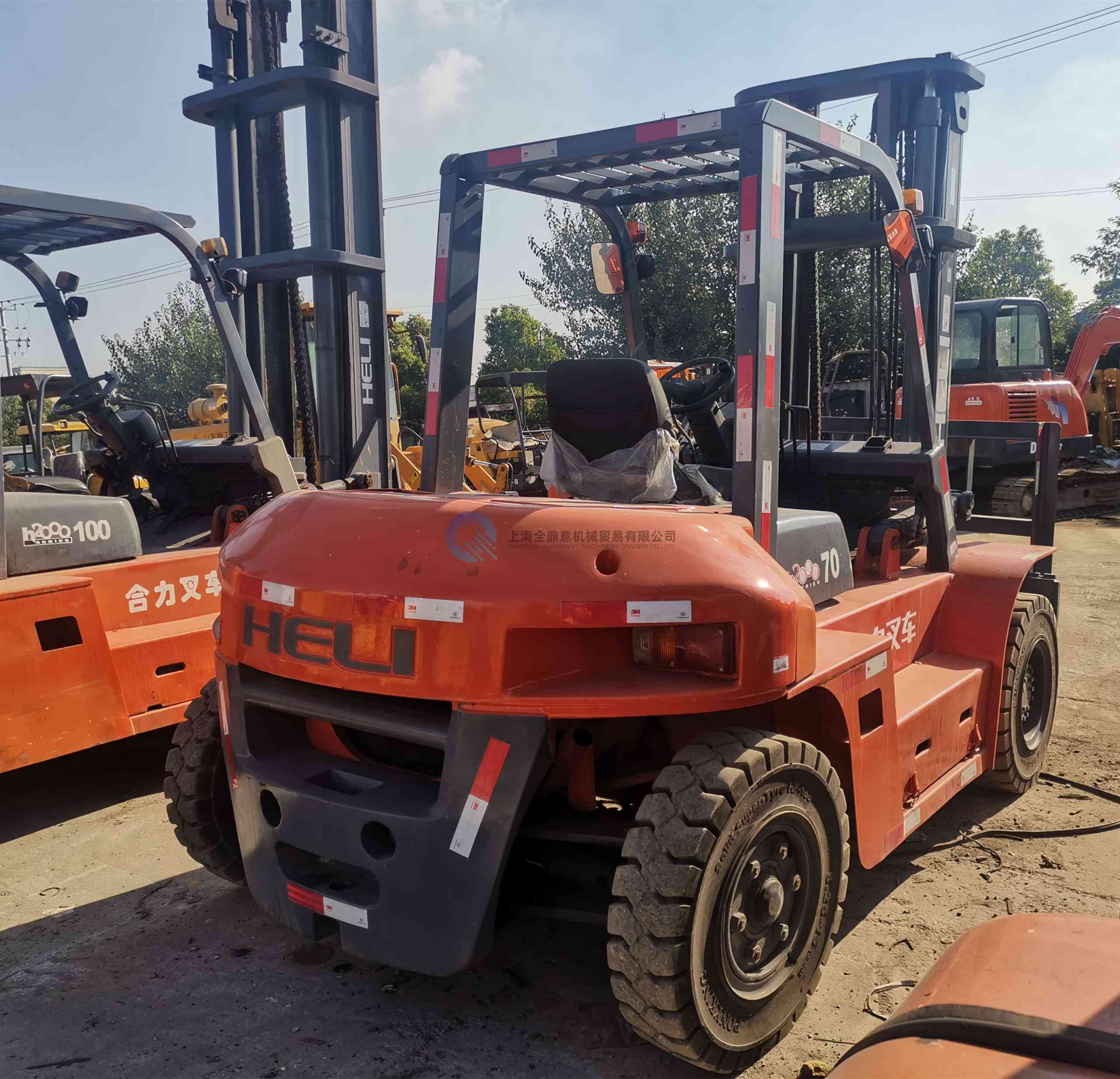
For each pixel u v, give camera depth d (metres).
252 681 2.66
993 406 12.19
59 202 4.74
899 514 4.59
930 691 3.62
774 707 2.81
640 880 2.21
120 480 5.86
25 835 3.96
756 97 4.61
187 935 3.11
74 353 6.10
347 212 6.00
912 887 3.47
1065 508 13.73
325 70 5.69
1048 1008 1.10
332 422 6.14
